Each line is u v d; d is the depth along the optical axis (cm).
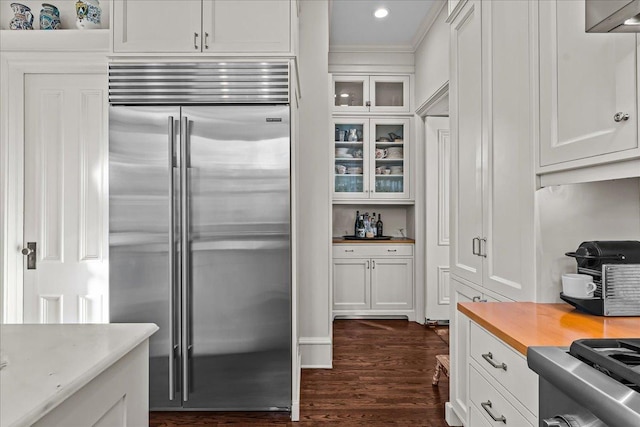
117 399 91
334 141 446
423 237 431
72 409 72
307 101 306
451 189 231
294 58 227
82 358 83
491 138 184
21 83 253
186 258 224
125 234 225
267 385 228
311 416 229
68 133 254
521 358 116
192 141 226
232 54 225
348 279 443
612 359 83
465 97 214
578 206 154
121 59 227
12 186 250
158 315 225
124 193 225
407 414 230
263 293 227
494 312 145
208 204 226
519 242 164
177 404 227
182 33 226
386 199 443
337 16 371
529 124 155
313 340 304
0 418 56
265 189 226
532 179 154
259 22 227
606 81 116
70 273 254
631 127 106
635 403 66
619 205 154
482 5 193
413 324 424
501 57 175
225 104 227
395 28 396
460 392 204
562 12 136
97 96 256
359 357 325
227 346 227
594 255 140
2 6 257
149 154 225
